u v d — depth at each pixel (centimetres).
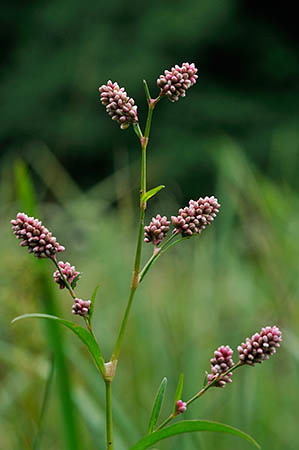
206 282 732
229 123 2506
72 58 2556
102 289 821
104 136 2470
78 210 921
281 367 670
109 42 2580
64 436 412
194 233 324
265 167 2353
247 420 599
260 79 2677
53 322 421
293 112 2539
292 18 2809
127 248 861
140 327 698
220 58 2723
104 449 492
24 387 607
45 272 429
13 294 623
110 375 317
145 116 2555
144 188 314
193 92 2622
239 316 721
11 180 991
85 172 2520
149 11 2642
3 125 2550
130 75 2531
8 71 2681
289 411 645
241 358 318
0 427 588
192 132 2495
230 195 811
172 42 2631
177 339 649
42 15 2727
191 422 298
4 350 607
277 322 650
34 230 316
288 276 722
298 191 978
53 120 2505
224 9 2686
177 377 572
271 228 783
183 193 2338
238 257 826
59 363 417
